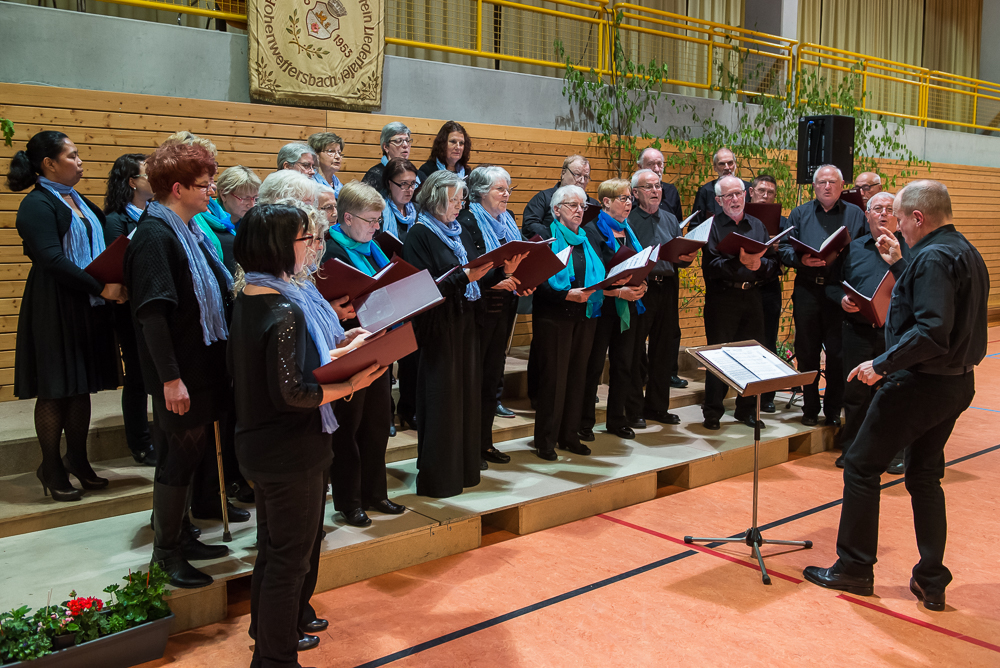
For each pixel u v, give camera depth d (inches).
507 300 171.5
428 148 246.7
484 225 165.0
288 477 91.8
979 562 148.6
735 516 171.5
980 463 213.3
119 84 196.4
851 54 401.7
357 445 146.9
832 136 275.0
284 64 218.2
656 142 300.4
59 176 140.2
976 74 561.9
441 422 156.0
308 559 97.0
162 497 115.6
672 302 215.2
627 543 155.6
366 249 142.9
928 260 121.4
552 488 165.2
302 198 116.6
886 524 167.9
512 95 270.4
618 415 206.7
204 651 112.3
